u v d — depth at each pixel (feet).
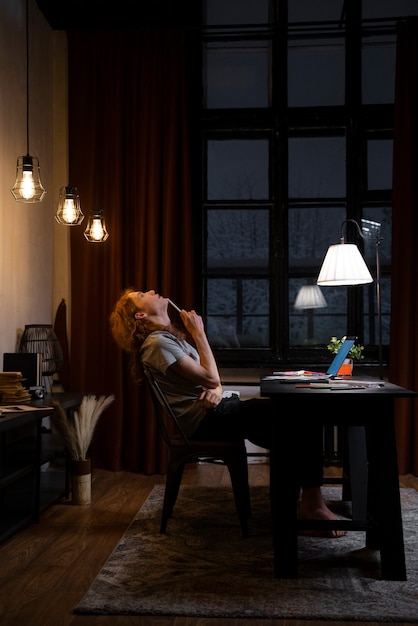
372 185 17.28
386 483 9.00
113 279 16.35
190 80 17.15
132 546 10.16
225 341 17.51
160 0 16.37
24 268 14.90
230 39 17.17
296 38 17.21
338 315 17.47
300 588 8.51
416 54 16.08
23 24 14.92
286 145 17.19
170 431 15.97
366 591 8.43
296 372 13.15
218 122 17.26
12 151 14.17
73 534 10.91
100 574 8.95
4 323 13.62
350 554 9.93
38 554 9.89
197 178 17.24
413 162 16.03
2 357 13.50
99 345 16.52
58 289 17.10
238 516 10.80
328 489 14.19
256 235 17.70
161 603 7.98
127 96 16.69
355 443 10.96
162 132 16.56
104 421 16.40
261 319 17.49
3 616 7.69
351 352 13.62
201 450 10.72
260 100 17.53
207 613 7.71
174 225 16.42
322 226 17.58
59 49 17.25
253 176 17.57
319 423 9.21
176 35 16.56
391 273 16.08
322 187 17.44
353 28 16.88
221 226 17.72
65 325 17.04
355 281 13.07
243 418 10.78
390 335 16.06
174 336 11.13
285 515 8.96
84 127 16.69
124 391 16.48
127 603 7.97
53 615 7.73
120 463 16.30
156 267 16.33
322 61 17.31
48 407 11.80
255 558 9.62
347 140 17.04
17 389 12.25
